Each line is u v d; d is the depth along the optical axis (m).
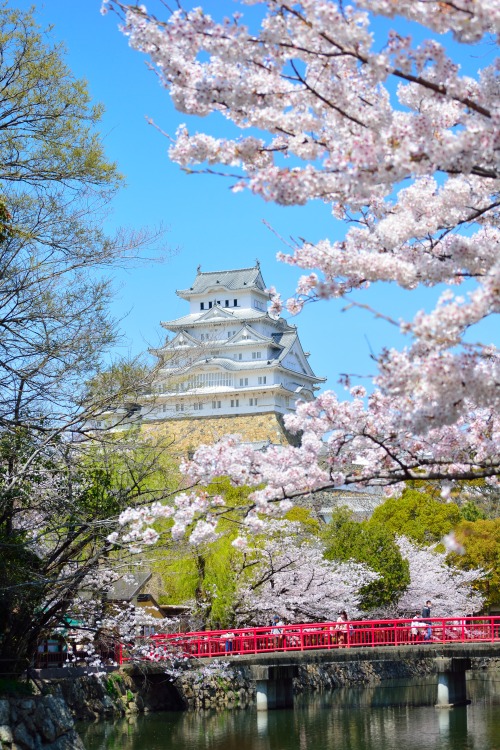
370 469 9.72
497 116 6.40
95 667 23.88
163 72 7.02
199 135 7.28
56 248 18.03
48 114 18.73
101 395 17.52
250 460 9.38
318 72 7.27
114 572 18.91
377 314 6.45
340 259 7.83
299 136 7.25
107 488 17.34
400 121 6.79
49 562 17.31
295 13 6.61
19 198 17.75
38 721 15.66
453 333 6.39
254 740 22.02
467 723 25.12
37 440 16.56
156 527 22.59
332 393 9.43
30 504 16.91
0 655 17.03
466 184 8.13
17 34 18.36
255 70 7.11
